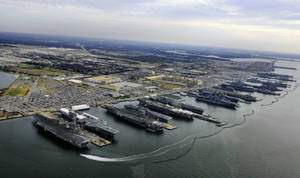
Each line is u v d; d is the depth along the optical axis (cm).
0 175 16262
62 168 17538
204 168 19038
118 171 17625
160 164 19025
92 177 16700
